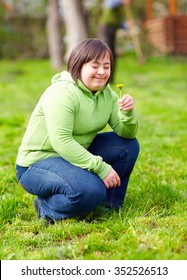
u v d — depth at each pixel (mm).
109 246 3346
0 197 4551
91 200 3697
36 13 19703
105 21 11508
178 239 3297
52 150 3840
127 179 4145
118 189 4125
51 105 3668
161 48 18406
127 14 15586
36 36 19516
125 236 3428
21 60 18703
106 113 3916
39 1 19750
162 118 8164
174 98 10336
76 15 13047
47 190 3807
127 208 4051
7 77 14133
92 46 3684
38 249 3496
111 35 11625
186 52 17906
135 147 4070
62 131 3648
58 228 3676
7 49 19141
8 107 9805
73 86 3723
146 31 19766
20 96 11180
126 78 13422
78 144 3693
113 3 11367
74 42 13094
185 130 7270
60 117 3643
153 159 5598
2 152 6180
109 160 4047
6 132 7445
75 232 3631
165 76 13883
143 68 15500
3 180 5004
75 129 3803
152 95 10766
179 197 4250
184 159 5586
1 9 18984
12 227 3814
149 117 8383
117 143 4039
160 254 3172
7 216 4031
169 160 5535
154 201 4164
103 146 4047
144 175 5000
